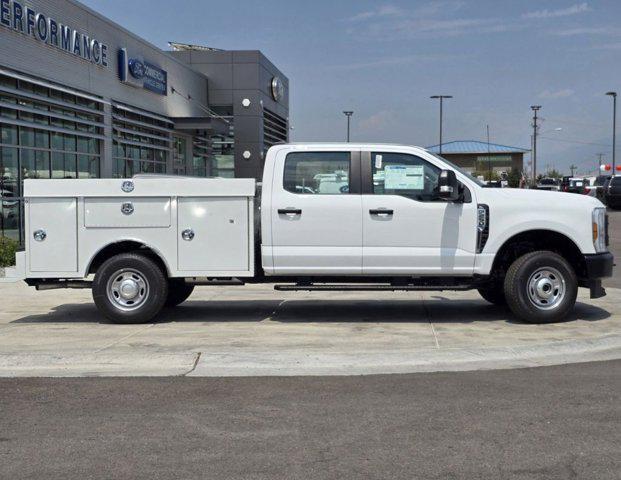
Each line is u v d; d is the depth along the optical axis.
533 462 4.52
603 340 7.92
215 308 10.59
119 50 24.27
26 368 7.08
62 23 20.16
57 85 19.88
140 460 4.62
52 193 8.95
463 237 8.73
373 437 5.01
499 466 4.46
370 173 8.81
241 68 34.88
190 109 32.25
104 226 8.97
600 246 8.81
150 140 27.86
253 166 35.03
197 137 33.38
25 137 18.75
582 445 4.82
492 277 9.23
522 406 5.70
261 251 8.93
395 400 5.91
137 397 6.07
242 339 8.16
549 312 8.77
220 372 6.90
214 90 35.03
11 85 17.66
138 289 9.06
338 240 8.77
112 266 9.02
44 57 19.11
